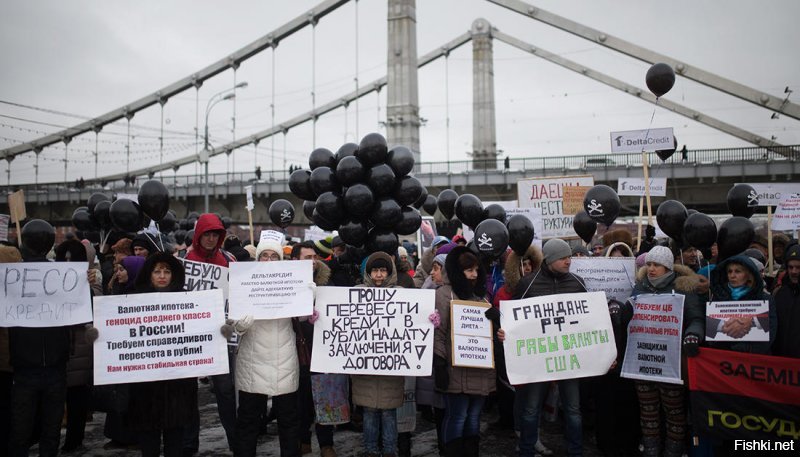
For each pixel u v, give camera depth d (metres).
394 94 46.97
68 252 6.43
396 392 5.63
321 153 7.37
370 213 6.82
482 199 44.47
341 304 5.68
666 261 5.57
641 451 6.32
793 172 34.69
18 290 5.27
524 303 5.68
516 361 5.58
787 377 5.04
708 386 5.25
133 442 6.29
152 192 6.51
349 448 6.65
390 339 5.61
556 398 6.62
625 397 6.25
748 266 5.24
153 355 5.16
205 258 6.17
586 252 8.31
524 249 6.62
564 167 40.34
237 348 5.79
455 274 5.71
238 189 46.44
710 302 5.30
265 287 5.50
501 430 7.30
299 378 6.23
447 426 5.55
